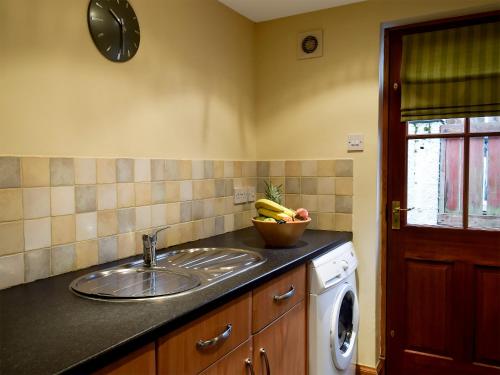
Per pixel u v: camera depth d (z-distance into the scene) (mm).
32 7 1346
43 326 973
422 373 2385
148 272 1558
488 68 2090
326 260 1913
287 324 1645
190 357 1099
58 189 1438
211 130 2240
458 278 2283
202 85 2160
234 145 2455
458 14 2158
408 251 2402
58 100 1434
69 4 1462
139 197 1769
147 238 1602
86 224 1540
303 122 2520
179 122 1999
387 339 2473
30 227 1354
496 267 2195
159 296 1185
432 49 2238
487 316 2225
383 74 2387
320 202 2479
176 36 1966
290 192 2576
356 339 2285
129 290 1358
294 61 2533
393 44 2383
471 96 2125
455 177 2270
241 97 2518
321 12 2436
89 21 1531
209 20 2209
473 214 2242
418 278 2381
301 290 1766
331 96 2426
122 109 1684
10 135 1298
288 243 1941
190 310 1079
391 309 2455
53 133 1421
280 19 2568
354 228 2381
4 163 1276
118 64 1660
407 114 2285
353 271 2207
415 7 2180
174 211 1968
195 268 1604
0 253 1275
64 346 858
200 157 2154
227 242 2070
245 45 2549
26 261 1346
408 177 2385
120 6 1654
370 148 2318
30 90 1348
